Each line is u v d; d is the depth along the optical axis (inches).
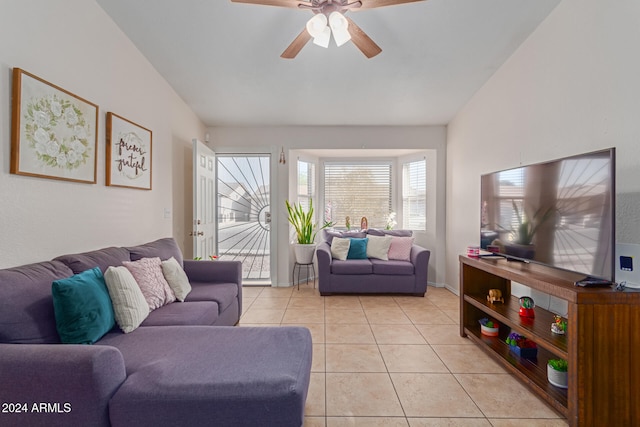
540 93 100.7
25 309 56.6
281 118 168.2
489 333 101.4
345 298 156.6
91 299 65.2
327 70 126.5
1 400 44.8
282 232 178.9
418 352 97.9
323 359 93.0
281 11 96.8
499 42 109.0
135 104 110.7
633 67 71.2
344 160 210.7
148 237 118.7
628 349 61.7
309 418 67.1
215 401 48.1
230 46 112.2
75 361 45.4
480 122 137.9
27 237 69.4
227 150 177.3
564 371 71.1
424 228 188.4
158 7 94.0
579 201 72.5
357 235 182.1
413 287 158.9
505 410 70.3
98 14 91.7
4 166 64.4
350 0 73.9
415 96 145.3
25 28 68.6
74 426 45.4
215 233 172.2
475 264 102.1
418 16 97.7
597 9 80.0
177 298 96.0
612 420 61.3
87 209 87.4
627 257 62.2
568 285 67.0
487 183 110.7
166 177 132.9
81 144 84.0
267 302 149.5
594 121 81.0
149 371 53.3
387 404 72.0
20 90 66.4
